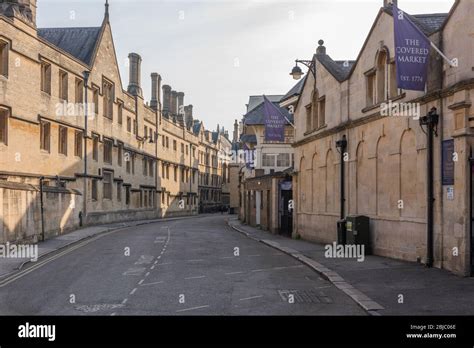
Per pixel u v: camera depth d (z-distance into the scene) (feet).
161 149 192.75
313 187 84.64
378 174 59.47
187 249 72.02
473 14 41.50
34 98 92.84
